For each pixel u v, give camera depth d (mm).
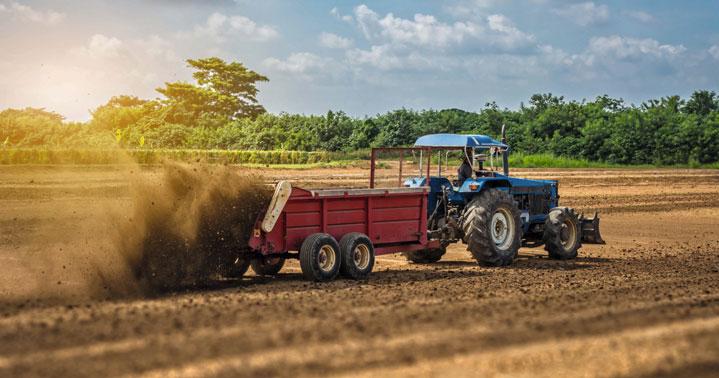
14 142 47906
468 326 7445
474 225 12852
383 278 11383
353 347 6586
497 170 13859
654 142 59000
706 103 73500
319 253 10820
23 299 9070
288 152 51000
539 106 67500
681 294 9773
